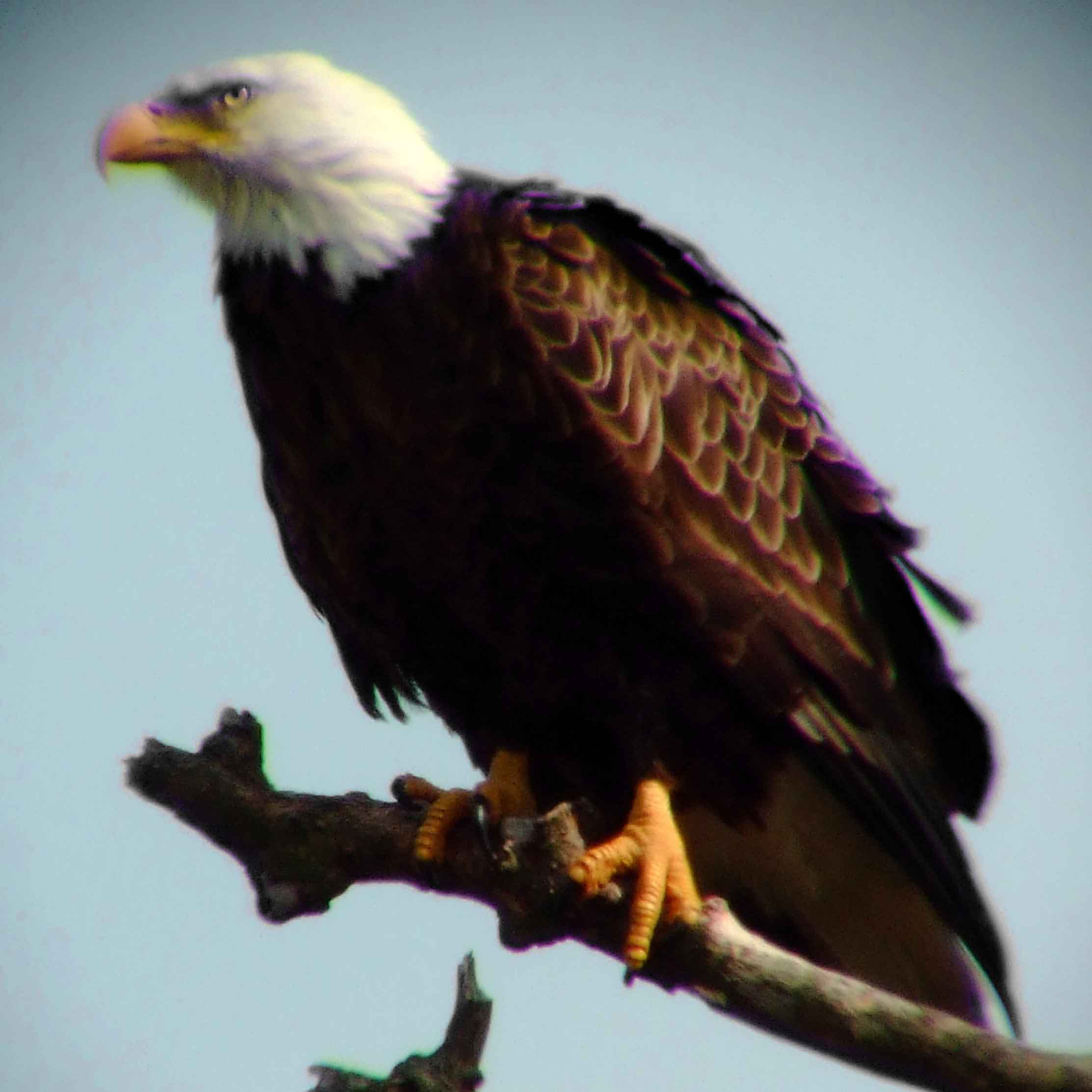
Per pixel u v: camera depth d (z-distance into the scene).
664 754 10.62
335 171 10.70
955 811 11.73
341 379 10.54
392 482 10.57
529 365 10.31
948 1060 8.27
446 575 10.75
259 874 10.14
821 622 10.89
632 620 10.56
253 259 10.89
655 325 10.79
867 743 10.92
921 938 11.28
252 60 11.23
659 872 9.72
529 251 10.50
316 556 11.28
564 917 9.80
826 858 11.24
